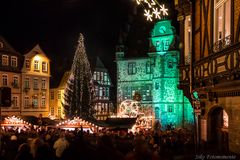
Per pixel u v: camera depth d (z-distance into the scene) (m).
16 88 58.09
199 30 19.31
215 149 16.84
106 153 7.74
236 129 13.87
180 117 55.47
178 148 16.17
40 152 11.28
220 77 15.48
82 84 56.06
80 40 57.06
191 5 20.28
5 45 56.88
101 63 69.88
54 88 65.94
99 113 67.88
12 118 34.81
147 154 5.75
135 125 36.78
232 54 13.70
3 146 15.84
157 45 57.62
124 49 62.69
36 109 61.72
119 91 62.28
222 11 15.73
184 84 21.45
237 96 13.80
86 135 20.19
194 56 19.98
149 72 59.34
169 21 56.53
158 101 56.88
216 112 17.83
